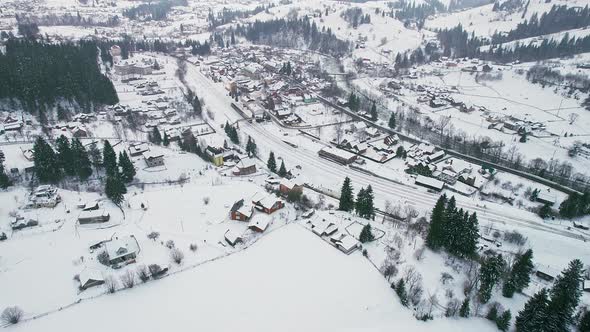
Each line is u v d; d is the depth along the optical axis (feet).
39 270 279.28
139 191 407.85
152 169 462.19
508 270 308.81
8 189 382.63
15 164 435.12
